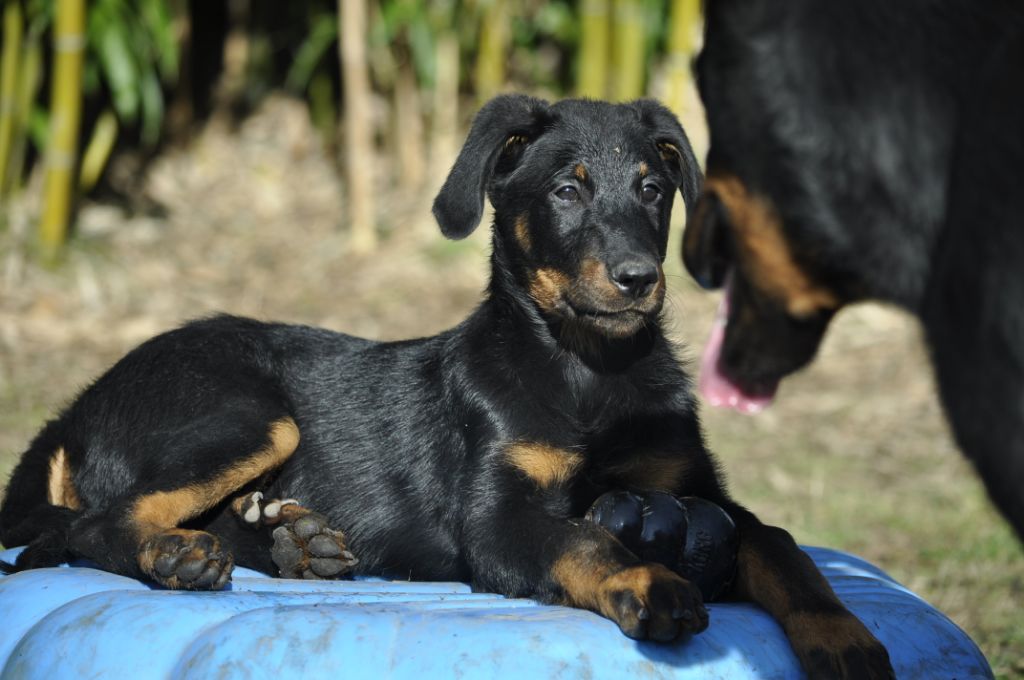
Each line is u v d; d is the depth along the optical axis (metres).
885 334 15.58
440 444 6.99
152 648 5.15
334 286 16.27
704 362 5.47
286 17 20.03
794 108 4.34
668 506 5.90
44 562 6.37
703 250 5.02
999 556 9.89
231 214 18.11
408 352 7.56
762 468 12.08
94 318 14.87
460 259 16.86
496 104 7.03
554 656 4.86
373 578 7.20
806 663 5.23
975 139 3.94
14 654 5.45
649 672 4.96
